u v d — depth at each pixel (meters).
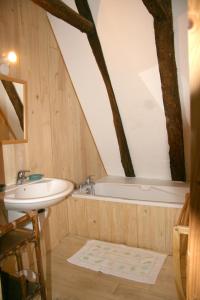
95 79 2.78
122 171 3.65
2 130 1.95
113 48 2.43
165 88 2.46
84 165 3.20
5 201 1.58
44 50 2.42
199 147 0.52
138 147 3.23
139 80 2.57
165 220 2.34
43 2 1.79
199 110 0.51
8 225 1.31
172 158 3.02
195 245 0.56
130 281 1.97
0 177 1.94
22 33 2.13
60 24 2.48
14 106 2.05
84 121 3.22
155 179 3.46
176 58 2.25
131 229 2.52
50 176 2.54
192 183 0.54
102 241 2.67
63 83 2.76
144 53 2.35
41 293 1.59
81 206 2.76
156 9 1.96
